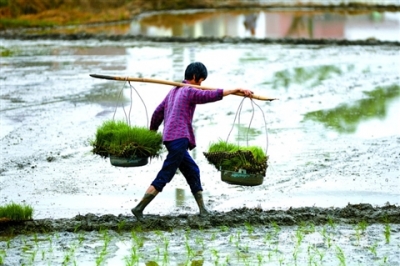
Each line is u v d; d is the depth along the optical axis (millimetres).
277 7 97875
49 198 20234
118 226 17422
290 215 18219
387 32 68562
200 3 97500
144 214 18344
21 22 74250
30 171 22859
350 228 17578
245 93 17281
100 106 33281
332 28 72625
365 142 26531
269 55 51594
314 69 44844
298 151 25250
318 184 21531
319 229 17484
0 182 21688
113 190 21016
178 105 17609
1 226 17375
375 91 37250
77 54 52625
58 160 24125
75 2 85562
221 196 20391
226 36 61812
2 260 15320
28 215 17766
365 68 45312
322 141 26703
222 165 17625
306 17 83562
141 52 53594
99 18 81062
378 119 30625
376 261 15352
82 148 25688
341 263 15125
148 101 34594
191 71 18047
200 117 30891
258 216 18016
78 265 15164
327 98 35312
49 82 39906
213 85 38594
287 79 41031
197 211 19062
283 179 22031
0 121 29922
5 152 25016
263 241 16625
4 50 55438
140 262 15328
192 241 16625
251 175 17469
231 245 16344
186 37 61469
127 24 78250
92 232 17281
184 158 17984
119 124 18625
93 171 22938
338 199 20156
